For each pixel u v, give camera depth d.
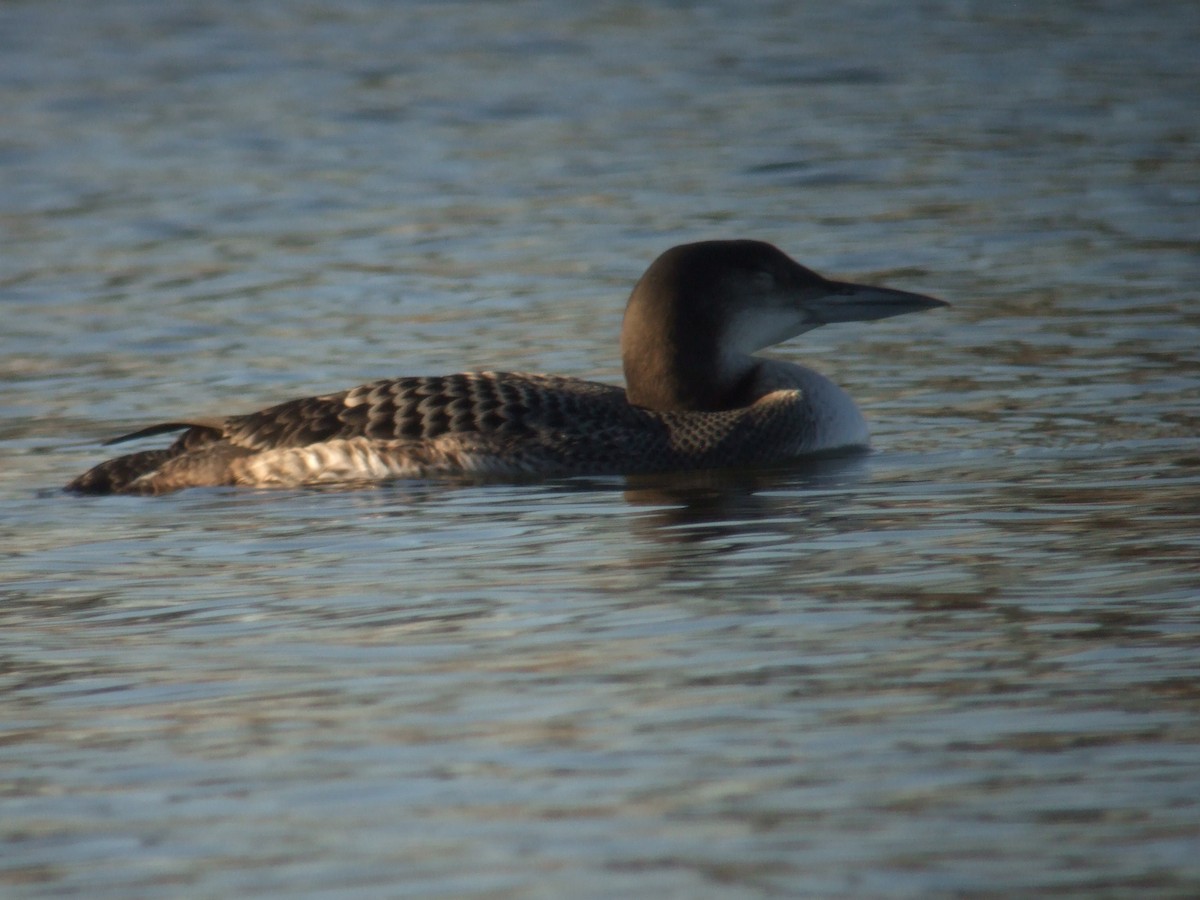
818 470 12.09
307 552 10.26
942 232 20.53
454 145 26.91
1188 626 8.03
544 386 12.74
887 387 14.50
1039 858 5.67
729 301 12.98
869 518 10.55
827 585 9.04
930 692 7.26
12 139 27.81
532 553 10.02
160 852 5.99
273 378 15.15
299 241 21.00
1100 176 23.38
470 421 12.35
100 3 41.50
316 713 7.33
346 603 9.09
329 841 6.00
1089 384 14.13
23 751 7.05
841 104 29.41
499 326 16.84
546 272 19.11
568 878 5.64
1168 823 5.89
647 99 30.34
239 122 28.95
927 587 8.90
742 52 34.69
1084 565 9.20
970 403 13.80
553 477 12.23
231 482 12.29
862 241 20.22
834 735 6.81
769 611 8.59
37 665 8.23
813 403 12.66
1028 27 36.50
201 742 7.05
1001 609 8.45
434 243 20.70
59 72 33.59
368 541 10.48
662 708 7.19
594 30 37.59
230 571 9.87
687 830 5.97
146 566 10.05
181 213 22.67
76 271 19.62
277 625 8.73
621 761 6.61
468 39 36.81
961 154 25.20
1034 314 16.67
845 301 13.21
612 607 8.79
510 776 6.50
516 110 29.62
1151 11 37.78
